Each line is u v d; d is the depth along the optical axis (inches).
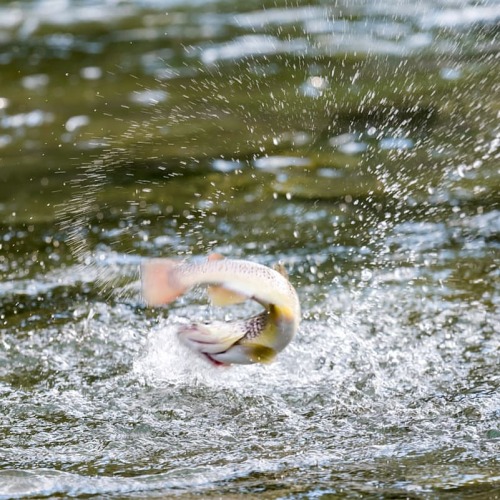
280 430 614.9
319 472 553.6
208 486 539.8
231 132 1282.0
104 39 1808.6
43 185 1128.2
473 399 647.8
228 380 681.6
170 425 624.4
